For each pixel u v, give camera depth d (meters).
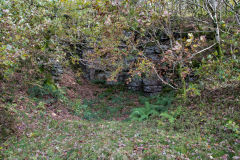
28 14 7.18
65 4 9.41
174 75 12.45
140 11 7.25
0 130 5.92
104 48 9.56
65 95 11.41
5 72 6.49
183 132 6.41
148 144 5.47
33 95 9.14
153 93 13.12
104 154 4.91
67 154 5.17
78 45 15.25
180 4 9.97
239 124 5.77
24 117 7.20
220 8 8.53
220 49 8.87
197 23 11.27
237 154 4.59
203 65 6.65
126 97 13.16
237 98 7.18
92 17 10.08
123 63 12.72
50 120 7.71
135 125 7.69
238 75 6.39
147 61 8.11
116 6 6.55
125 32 12.84
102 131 6.80
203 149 5.00
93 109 11.32
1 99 7.52
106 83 14.83
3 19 4.97
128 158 4.72
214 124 6.20
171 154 4.79
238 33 6.00
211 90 8.45
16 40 5.33
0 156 4.85
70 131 6.92
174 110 8.39
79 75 14.25
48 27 8.41
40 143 5.77
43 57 10.12
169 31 9.26
